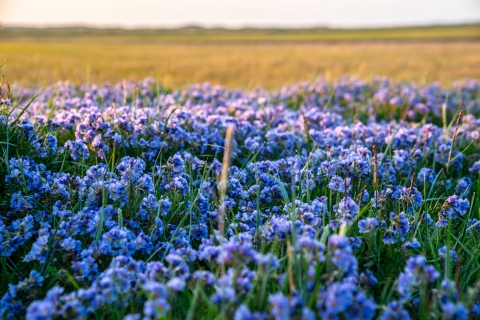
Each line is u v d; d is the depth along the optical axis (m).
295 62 32.38
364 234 4.37
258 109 9.34
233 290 2.98
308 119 8.05
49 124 6.21
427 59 37.34
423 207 5.31
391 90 13.86
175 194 4.70
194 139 6.55
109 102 9.19
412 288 3.45
